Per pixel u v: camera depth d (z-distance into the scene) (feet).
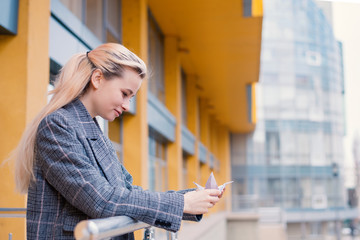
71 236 4.44
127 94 5.02
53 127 4.51
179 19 35.65
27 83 13.04
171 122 37.73
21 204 12.32
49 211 4.53
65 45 16.57
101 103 4.94
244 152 105.40
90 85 4.96
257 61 47.37
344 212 111.86
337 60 121.39
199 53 44.62
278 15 114.01
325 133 113.60
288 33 113.50
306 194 107.86
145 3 27.96
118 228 3.66
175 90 40.09
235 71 52.03
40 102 13.82
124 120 25.61
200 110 68.33
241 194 103.65
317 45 116.16
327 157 111.55
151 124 29.14
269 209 87.81
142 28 26.94
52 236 4.48
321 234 110.32
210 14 34.14
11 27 12.90
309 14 116.78
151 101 29.17
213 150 84.23
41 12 13.99
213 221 48.34
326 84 116.47
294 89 111.45
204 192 4.74
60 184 4.37
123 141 25.53
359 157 126.00
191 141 50.29
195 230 34.24
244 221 73.41
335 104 117.19
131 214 4.36
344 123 119.85
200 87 60.90
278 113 108.88
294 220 105.40
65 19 16.52
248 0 32.91
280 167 106.32
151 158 33.91
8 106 13.01
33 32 13.47
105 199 4.31
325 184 110.42
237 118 86.58
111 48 4.97
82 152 4.56
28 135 4.67
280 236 81.30
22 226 9.41
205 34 38.99
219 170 95.66
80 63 4.94
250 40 40.22
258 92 109.60
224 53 44.50
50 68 16.34
